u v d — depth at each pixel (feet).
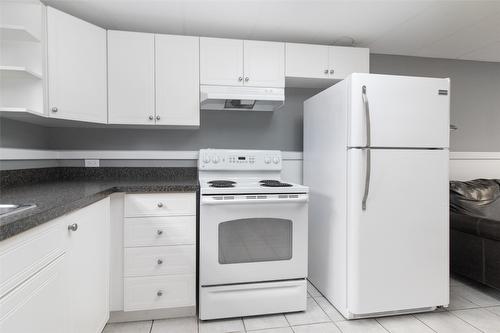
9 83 5.86
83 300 4.59
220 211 6.18
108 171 8.28
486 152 10.69
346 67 8.35
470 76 10.64
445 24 7.78
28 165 6.77
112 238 6.00
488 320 6.36
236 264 6.28
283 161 9.31
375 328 6.07
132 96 7.27
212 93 7.34
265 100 7.58
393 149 6.25
